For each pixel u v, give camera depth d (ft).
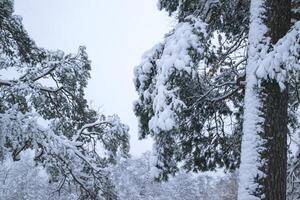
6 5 41.86
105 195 47.83
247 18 28.32
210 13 28.22
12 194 177.68
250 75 21.66
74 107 49.93
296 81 20.65
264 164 20.07
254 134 20.63
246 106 21.39
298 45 19.98
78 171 45.03
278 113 21.03
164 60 22.12
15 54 45.55
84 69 47.62
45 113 49.52
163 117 21.01
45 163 42.83
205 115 28.25
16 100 43.80
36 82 44.32
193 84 26.08
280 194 19.77
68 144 40.86
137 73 25.67
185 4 28.27
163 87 21.77
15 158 39.34
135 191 201.87
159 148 24.48
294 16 24.31
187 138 28.99
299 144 29.53
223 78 29.17
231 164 30.14
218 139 29.40
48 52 48.19
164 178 25.43
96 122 49.80
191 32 22.56
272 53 20.58
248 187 19.81
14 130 35.55
